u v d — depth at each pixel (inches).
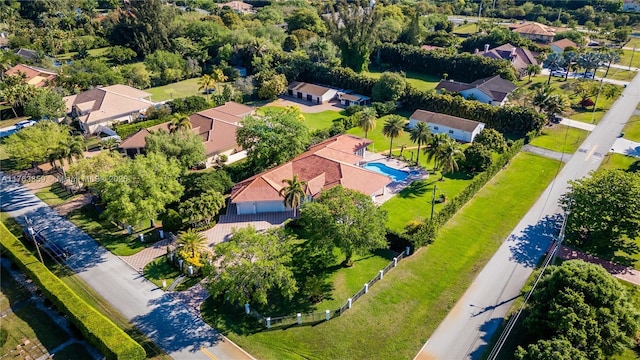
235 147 3634.4
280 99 5182.1
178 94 5295.3
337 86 5369.1
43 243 2518.5
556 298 1728.6
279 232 2196.1
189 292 2159.2
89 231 2652.6
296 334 1909.4
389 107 4586.6
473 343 1859.0
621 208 2287.2
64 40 6840.6
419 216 2778.1
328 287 2178.9
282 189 2561.5
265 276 1921.8
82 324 1834.4
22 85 4424.2
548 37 6845.5
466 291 2151.8
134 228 2677.2
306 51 5905.5
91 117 4084.6
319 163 3014.3
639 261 2346.2
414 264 2346.2
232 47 6107.3
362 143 3484.3
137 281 2231.8
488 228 2657.5
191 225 2642.7
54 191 3120.1
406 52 6230.3
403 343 1863.9
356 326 1948.8
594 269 1797.5
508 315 1998.0
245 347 1847.9
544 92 4156.0
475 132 3905.0
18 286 2217.0
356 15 5876.0
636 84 5118.1
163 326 1955.0
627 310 1710.1
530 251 2443.4
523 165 3427.7
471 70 5629.9
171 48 6466.5
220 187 2864.2
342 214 2133.4
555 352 1531.7
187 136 3157.0
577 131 4001.0
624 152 3575.3
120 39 6796.3
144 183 2448.3
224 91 4815.5
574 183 2556.6
